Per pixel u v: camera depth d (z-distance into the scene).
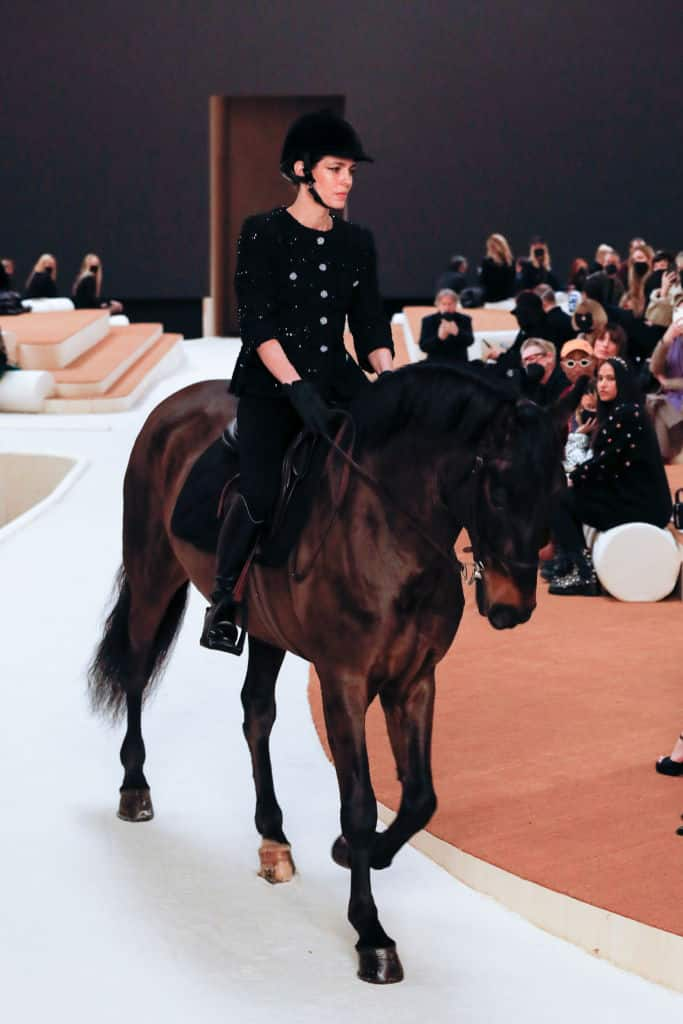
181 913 4.72
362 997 4.18
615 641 7.61
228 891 4.89
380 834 4.53
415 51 26.05
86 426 15.55
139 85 26.45
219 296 28.22
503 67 26.00
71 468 13.15
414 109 26.23
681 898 4.53
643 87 25.80
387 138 26.36
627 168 26.06
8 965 4.38
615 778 5.63
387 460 4.22
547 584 8.88
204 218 26.81
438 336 14.69
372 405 4.26
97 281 23.25
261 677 5.14
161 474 5.46
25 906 4.77
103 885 4.93
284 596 4.53
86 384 16.91
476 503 3.92
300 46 26.20
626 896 4.55
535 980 4.30
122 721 6.55
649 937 4.34
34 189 26.94
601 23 25.67
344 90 26.30
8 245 27.12
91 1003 4.14
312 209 4.54
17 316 20.50
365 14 26.02
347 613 4.27
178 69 26.41
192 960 4.41
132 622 5.64
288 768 6.01
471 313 20.67
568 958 4.45
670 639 7.63
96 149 26.72
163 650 5.68
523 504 3.81
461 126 26.23
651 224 26.19
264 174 28.17
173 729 6.51
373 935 4.30
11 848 5.23
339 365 4.70
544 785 5.57
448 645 4.39
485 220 26.50
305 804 5.64
